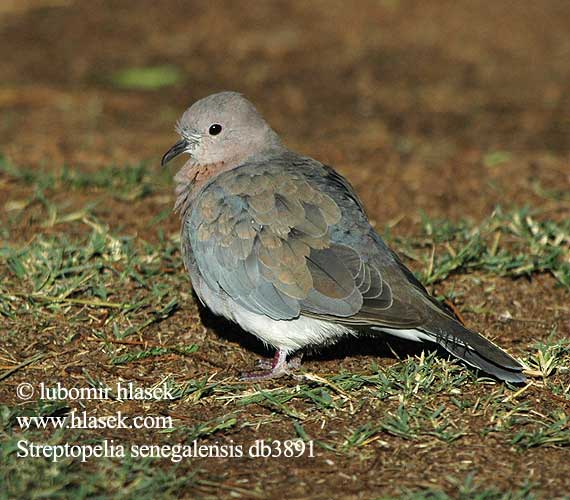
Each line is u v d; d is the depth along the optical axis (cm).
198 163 1185
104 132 1848
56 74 2200
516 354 1082
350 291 974
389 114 2003
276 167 1076
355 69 2272
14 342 1091
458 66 2295
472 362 965
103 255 1243
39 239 1268
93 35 2459
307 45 2412
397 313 960
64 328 1117
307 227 1009
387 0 2698
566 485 846
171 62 2289
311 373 1048
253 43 2422
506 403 975
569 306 1198
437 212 1461
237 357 1105
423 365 1005
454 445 909
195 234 1055
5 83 2125
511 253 1298
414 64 2305
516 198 1514
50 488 813
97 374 1047
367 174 1622
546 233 1307
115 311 1145
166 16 2598
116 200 1477
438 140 1839
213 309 1080
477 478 858
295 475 867
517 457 891
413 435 922
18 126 1869
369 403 980
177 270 1240
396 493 837
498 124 1948
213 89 2138
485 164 1673
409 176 1611
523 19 2584
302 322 1014
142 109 2006
